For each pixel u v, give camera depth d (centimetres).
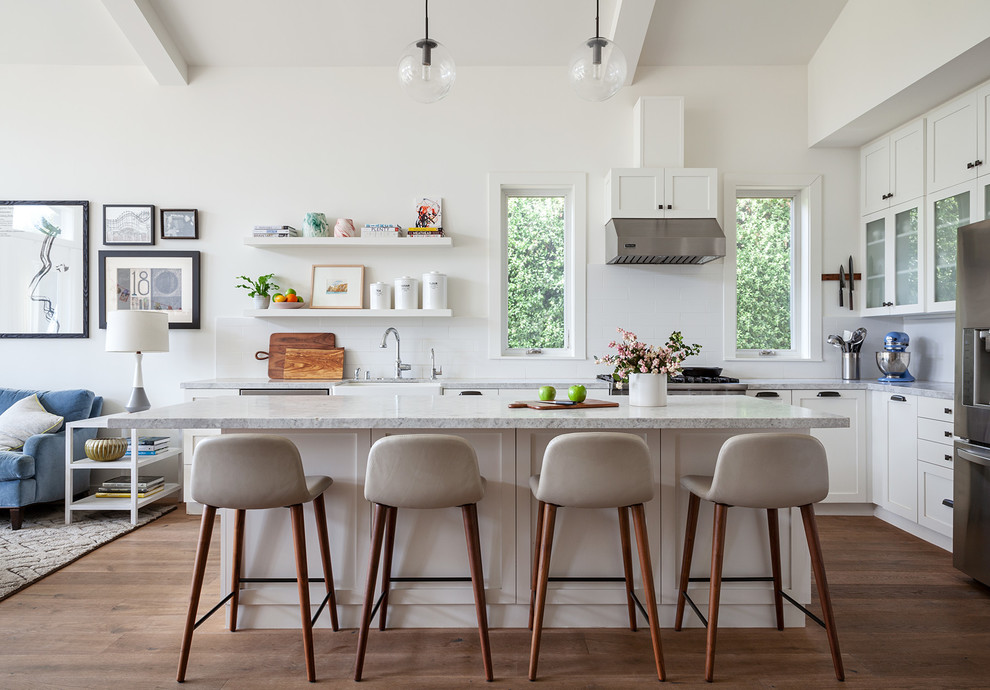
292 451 204
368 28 436
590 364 463
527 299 477
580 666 219
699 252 412
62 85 461
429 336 464
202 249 464
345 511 244
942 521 335
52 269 460
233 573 240
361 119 466
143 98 463
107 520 389
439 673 215
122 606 265
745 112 466
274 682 208
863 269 460
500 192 466
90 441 395
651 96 451
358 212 466
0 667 216
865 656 226
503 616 247
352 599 245
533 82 466
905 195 405
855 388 403
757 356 471
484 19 427
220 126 464
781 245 479
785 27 433
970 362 292
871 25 383
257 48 450
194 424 219
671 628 248
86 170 462
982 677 211
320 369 454
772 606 248
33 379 461
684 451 246
